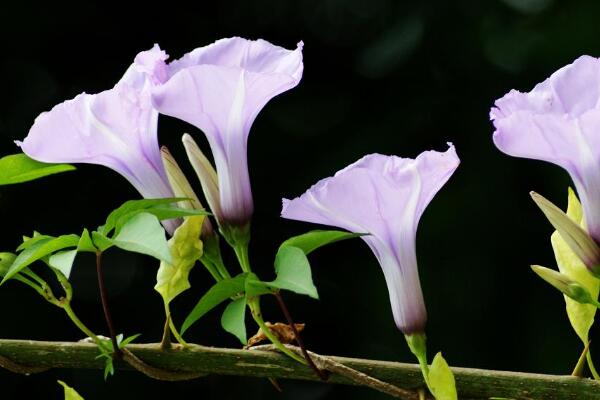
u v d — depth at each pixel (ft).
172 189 5.21
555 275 5.13
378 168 5.08
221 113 5.15
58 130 5.17
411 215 5.11
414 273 5.14
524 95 5.11
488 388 5.18
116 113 5.17
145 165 5.21
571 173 5.09
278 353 5.22
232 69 5.08
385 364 5.19
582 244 5.10
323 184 5.08
